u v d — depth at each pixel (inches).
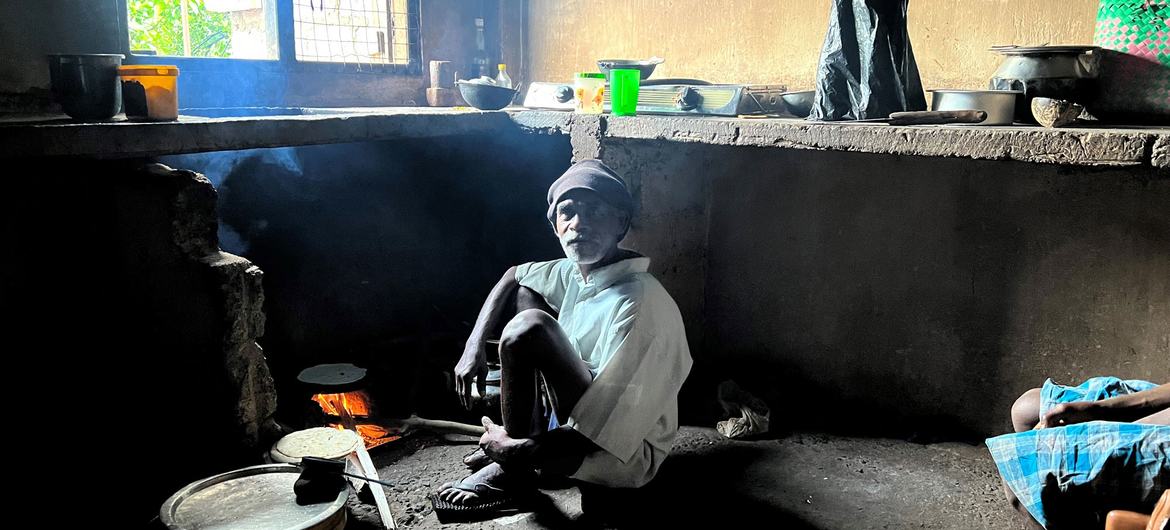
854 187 138.4
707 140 119.6
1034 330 124.1
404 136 133.2
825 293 145.4
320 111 148.3
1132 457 78.1
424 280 173.0
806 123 110.3
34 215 112.8
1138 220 112.5
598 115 132.4
